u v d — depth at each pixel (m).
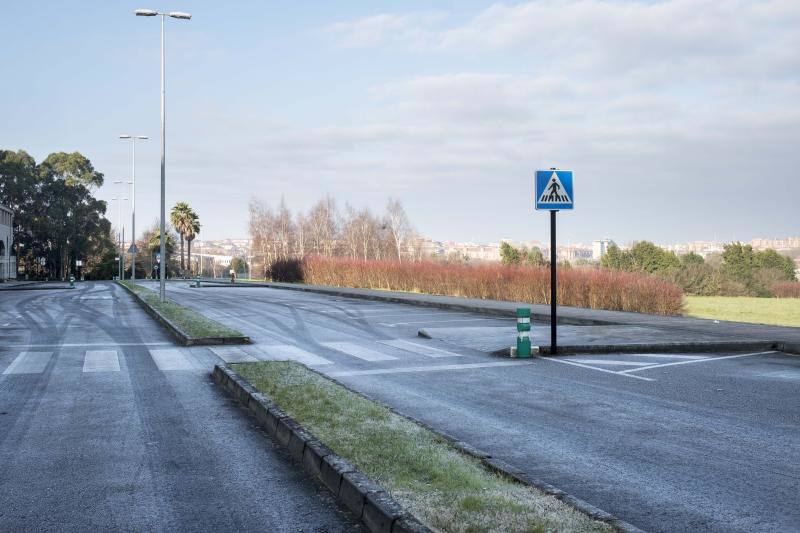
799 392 9.79
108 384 10.48
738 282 66.50
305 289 44.31
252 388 9.21
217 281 67.56
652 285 29.41
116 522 4.80
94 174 102.62
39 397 9.45
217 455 6.56
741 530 4.64
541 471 6.00
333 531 4.62
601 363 12.75
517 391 9.91
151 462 6.31
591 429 7.56
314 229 96.12
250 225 94.69
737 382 10.64
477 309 25.88
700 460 6.34
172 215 98.25
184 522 4.80
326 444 6.27
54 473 5.96
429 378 11.07
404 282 45.69
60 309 27.09
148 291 40.09
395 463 5.68
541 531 4.18
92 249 105.88
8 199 94.12
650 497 5.32
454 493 4.91
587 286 30.95
